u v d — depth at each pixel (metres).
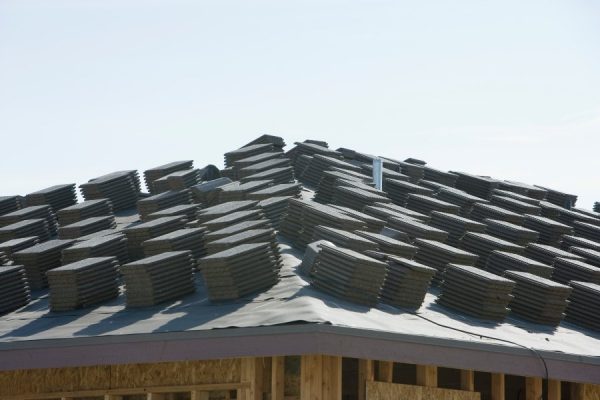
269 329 13.60
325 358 14.28
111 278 18.89
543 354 15.55
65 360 14.57
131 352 14.32
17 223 26.06
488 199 32.59
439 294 20.45
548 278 22.03
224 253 17.03
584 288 21.41
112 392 15.59
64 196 29.56
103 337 14.48
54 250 22.06
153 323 15.48
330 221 20.22
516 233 24.89
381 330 13.86
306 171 30.56
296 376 15.17
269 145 32.66
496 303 18.95
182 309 16.66
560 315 20.22
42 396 16.03
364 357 13.65
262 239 18.39
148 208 25.91
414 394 15.51
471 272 19.17
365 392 15.08
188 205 24.72
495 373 16.47
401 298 17.88
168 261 17.73
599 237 29.27
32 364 14.70
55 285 18.38
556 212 30.78
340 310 15.35
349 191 24.72
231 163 32.31
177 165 30.62
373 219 21.72
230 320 14.70
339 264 16.83
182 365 15.41
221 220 20.97
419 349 14.21
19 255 21.73
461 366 14.68
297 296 16.02
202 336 13.96
